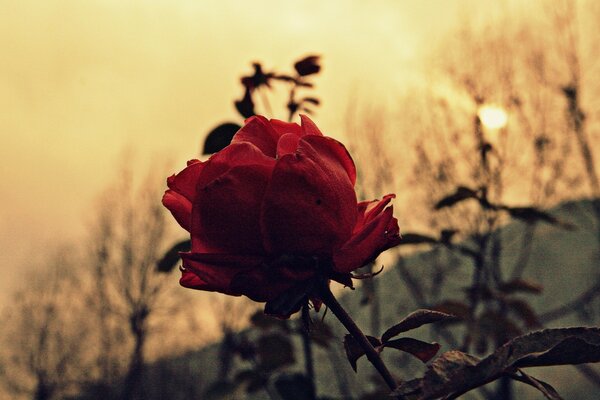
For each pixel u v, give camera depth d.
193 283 0.62
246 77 1.79
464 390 0.52
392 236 0.57
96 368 14.99
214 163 0.57
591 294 4.04
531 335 0.53
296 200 0.54
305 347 1.82
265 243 0.55
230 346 2.07
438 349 0.65
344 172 0.58
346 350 0.62
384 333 0.63
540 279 19.77
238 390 1.86
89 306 17.14
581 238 20.72
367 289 1.67
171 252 1.60
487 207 1.81
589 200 5.24
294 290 0.55
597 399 17.44
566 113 5.60
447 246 1.92
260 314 1.95
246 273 0.54
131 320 15.51
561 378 19.39
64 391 16.17
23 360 17.44
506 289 1.89
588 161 5.25
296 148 0.58
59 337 17.25
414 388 0.51
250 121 0.64
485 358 0.50
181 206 0.62
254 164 0.56
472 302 1.92
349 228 0.57
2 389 17.50
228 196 0.55
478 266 2.05
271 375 1.89
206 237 0.56
